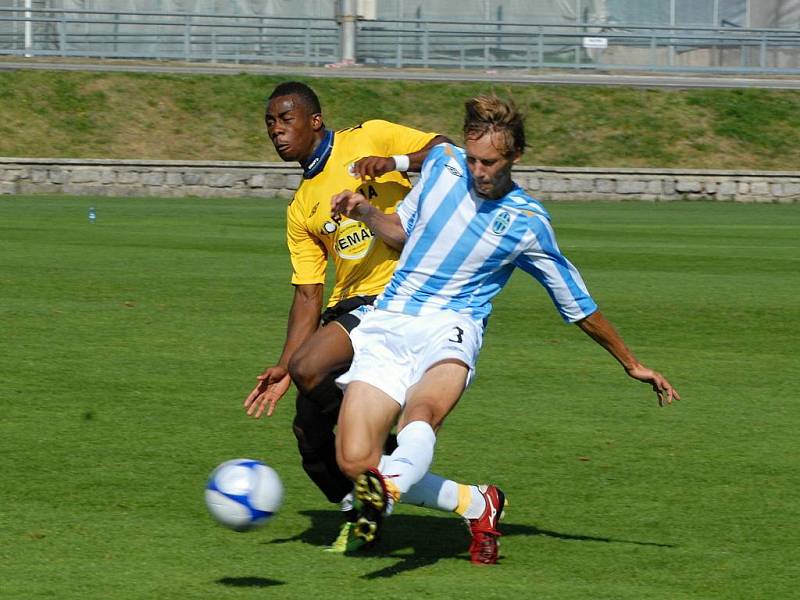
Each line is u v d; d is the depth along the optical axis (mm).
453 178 14141
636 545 15180
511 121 13469
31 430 20469
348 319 15047
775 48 119250
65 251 45781
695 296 37219
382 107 92250
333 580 13617
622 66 110812
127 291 36344
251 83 93750
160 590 13133
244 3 123250
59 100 88312
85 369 25516
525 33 108375
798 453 20016
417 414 13242
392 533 15680
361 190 15914
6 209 65250
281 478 18109
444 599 13016
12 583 13273
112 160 78312
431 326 14008
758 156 90625
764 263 45844
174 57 104938
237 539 15125
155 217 62188
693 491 17688
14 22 111375
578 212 71812
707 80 109438
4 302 33875
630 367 14656
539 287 38938
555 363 27156
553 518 16297
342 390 14297
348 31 105000
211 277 39531
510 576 13906
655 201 82812
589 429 21375
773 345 29922
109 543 14797
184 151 85438
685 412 22859
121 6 121000
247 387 24234
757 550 15047
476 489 14336
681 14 124938
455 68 113438
